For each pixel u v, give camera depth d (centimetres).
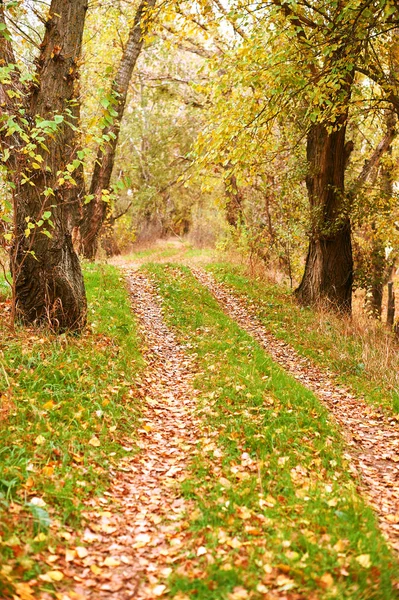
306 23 1138
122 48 2061
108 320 1082
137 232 3600
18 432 561
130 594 393
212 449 632
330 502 512
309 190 1678
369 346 1195
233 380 851
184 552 441
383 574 409
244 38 1106
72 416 634
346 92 1143
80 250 1839
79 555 425
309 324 1420
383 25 1127
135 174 3369
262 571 409
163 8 1197
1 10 814
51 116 866
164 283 1584
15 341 789
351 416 846
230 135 1123
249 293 1680
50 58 866
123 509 510
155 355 1031
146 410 761
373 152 1875
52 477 510
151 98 2986
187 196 3984
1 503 442
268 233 2152
